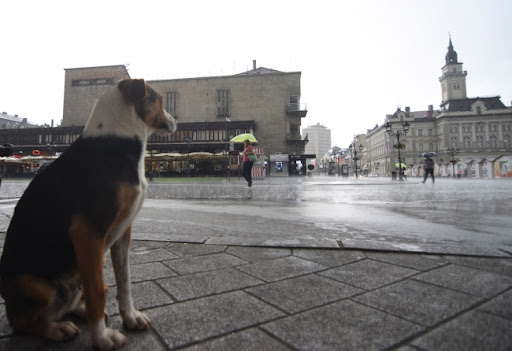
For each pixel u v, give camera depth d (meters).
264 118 47.31
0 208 6.17
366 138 125.75
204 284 2.06
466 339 1.36
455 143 88.06
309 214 5.54
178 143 42.53
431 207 6.62
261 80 47.84
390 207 6.62
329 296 1.85
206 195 9.98
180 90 48.72
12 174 37.25
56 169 1.36
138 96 1.42
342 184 18.48
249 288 1.99
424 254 2.80
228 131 44.00
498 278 2.16
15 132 44.72
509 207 6.61
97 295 1.24
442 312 1.63
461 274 2.25
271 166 46.09
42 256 1.29
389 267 2.42
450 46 96.56
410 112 101.69
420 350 1.27
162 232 3.92
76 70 49.06
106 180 1.27
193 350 1.27
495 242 3.31
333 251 2.91
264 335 1.39
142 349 1.28
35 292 1.29
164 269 2.39
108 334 1.29
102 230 1.25
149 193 10.77
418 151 92.31
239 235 3.72
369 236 3.65
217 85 48.34
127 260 1.51
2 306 1.78
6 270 1.33
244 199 8.60
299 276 2.22
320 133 198.12
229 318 1.56
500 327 1.47
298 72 47.50
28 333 1.36
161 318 1.57
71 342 1.38
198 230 4.05
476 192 11.38
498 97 89.50
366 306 1.71
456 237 3.58
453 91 94.12
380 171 104.94
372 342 1.33
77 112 48.59
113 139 1.36
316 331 1.42
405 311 1.64
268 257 2.72
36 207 1.32
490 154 86.25
